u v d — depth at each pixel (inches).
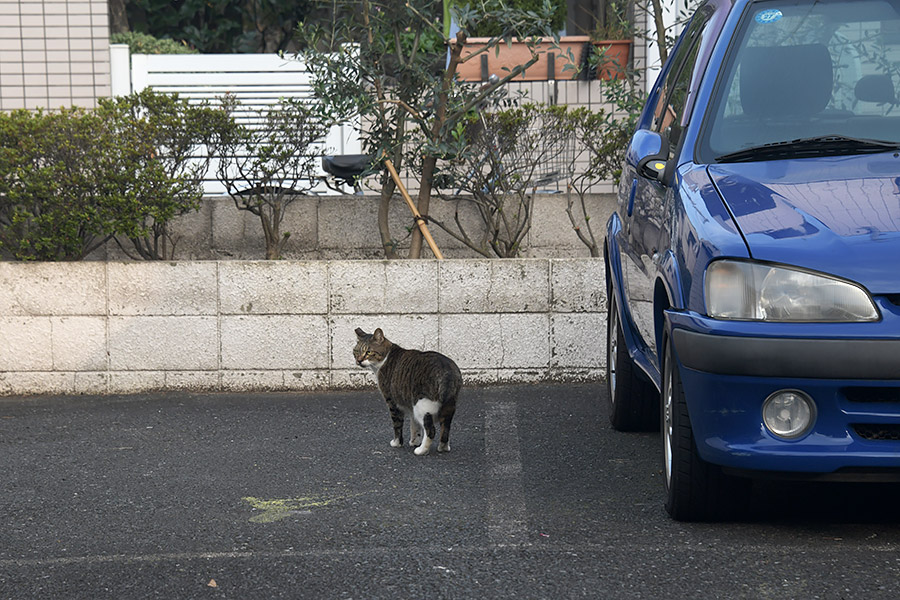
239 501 198.4
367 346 242.5
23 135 315.0
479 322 309.4
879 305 148.9
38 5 404.8
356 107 350.3
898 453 149.0
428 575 152.2
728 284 155.4
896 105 183.9
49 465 231.0
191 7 618.8
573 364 310.7
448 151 332.8
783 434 152.6
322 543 169.9
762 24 197.2
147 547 171.2
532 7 410.9
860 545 157.8
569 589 144.6
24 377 312.3
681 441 166.9
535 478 209.8
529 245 373.4
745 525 170.2
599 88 409.1
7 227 324.2
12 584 155.2
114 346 311.7
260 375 311.9
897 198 159.2
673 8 407.8
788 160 175.5
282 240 364.8
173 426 268.5
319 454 236.7
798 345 149.3
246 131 343.3
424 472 217.9
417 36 351.3
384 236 353.4
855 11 195.3
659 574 148.7
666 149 193.0
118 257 360.5
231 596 146.9
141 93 337.1
